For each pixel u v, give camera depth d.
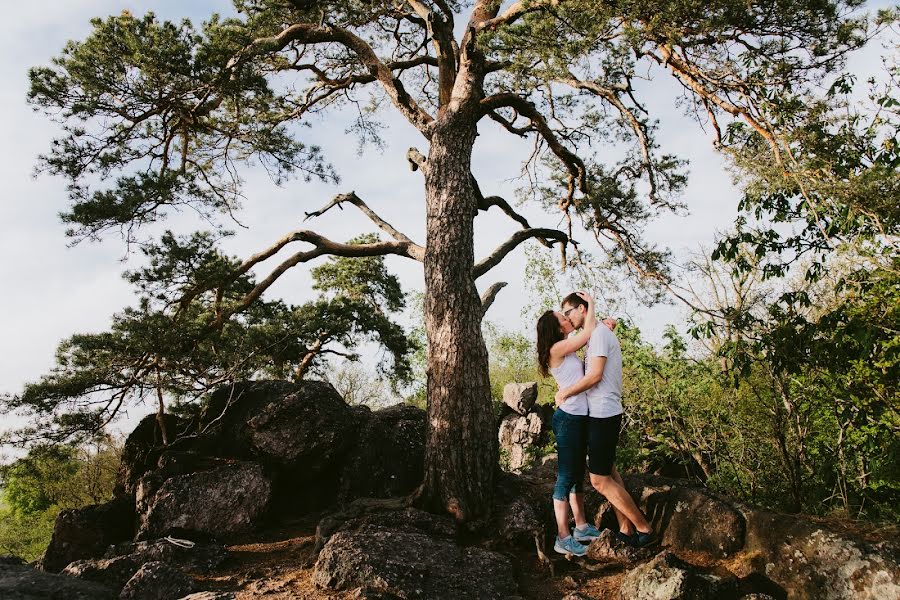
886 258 6.27
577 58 7.75
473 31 9.07
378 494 8.08
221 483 7.46
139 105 8.99
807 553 4.98
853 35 7.15
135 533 7.44
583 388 5.81
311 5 9.65
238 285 10.88
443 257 8.36
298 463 8.05
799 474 7.30
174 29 8.59
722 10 7.27
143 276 9.09
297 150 10.62
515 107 10.34
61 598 5.05
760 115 7.34
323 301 12.84
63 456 8.70
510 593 5.47
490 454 7.52
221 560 6.32
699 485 7.08
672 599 4.75
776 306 7.07
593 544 6.15
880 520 6.26
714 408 8.67
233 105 10.13
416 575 5.36
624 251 12.23
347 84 11.58
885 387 6.41
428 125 9.50
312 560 6.23
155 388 8.53
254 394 9.07
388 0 11.00
